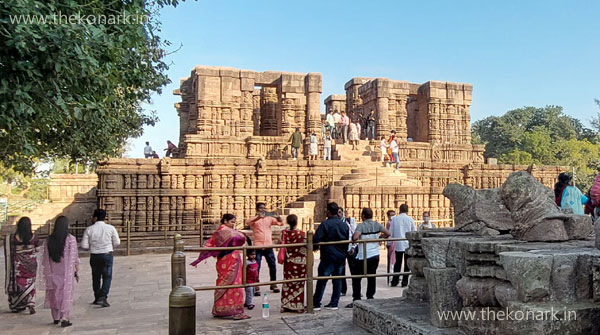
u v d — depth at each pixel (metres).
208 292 9.74
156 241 18.88
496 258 4.71
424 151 27.47
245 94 26.28
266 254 9.52
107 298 9.26
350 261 8.50
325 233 7.84
